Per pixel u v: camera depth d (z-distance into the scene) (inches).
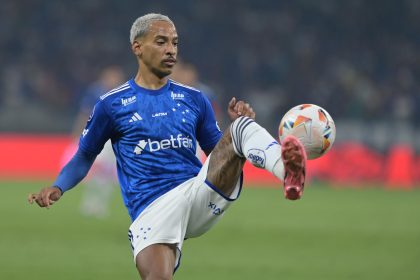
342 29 4490.7
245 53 4350.4
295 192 675.4
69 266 1403.8
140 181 803.4
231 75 4281.5
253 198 2751.0
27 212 2250.2
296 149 655.1
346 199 2768.2
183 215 784.9
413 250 1656.0
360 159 3393.2
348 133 3440.0
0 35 4256.9
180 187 794.8
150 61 812.6
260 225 2042.3
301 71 4269.2
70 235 1811.0
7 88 4069.9
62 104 4087.1
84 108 2327.8
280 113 4124.0
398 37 4456.2
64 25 4352.9
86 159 832.9
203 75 4286.4
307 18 4530.0
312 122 741.3
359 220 2176.4
